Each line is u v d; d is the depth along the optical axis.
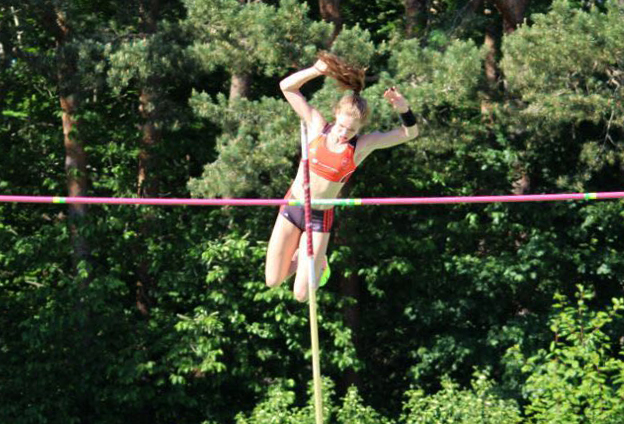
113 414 22.97
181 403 22.56
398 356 25.72
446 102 19.95
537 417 15.82
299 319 21.50
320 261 9.09
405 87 18.61
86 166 23.28
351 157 8.71
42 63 21.06
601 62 19.05
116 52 19.73
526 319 22.56
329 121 17.77
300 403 23.42
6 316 23.17
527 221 23.47
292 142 18.97
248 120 19.66
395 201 9.41
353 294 23.92
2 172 23.89
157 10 22.78
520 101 20.38
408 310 23.48
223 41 19.27
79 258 22.42
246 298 22.08
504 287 23.44
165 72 19.89
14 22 21.98
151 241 22.48
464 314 23.16
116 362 21.84
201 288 23.05
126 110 24.02
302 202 8.88
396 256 23.48
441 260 23.53
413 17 21.91
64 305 21.67
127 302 24.53
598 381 15.59
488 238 24.33
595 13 18.72
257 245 21.95
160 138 23.44
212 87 25.00
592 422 15.30
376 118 18.20
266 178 21.12
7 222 24.17
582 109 19.19
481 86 20.67
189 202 10.07
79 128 22.50
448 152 23.64
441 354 23.00
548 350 22.22
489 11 24.78
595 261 22.42
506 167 23.28
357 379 24.73
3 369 21.80
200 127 24.47
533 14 19.05
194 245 22.08
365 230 23.42
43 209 24.44
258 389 21.84
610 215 22.02
